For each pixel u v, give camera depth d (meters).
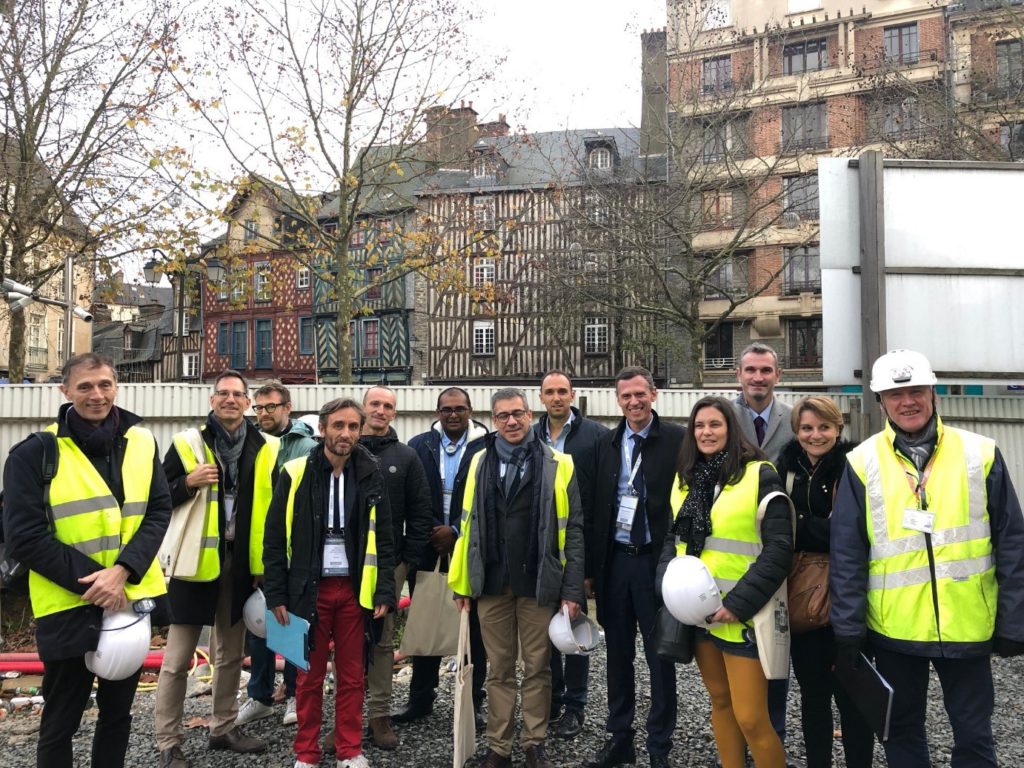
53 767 2.91
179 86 12.12
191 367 34.47
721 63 24.86
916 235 5.31
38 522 2.84
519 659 5.84
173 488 3.88
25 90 12.48
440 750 3.98
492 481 3.79
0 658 5.66
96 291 15.23
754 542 3.10
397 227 14.76
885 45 24.89
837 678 3.01
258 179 12.95
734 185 20.03
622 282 19.17
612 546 3.83
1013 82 16.77
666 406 8.83
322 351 29.77
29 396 8.21
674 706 3.65
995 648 2.64
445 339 27.05
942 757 3.73
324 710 4.68
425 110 13.16
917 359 2.82
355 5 12.41
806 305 24.97
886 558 2.80
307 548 3.69
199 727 4.38
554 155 26.19
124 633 2.91
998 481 2.70
